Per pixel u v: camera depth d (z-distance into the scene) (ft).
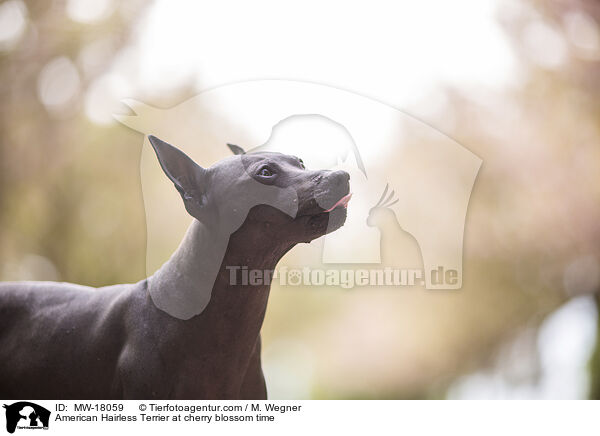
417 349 48.03
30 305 17.99
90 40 38.01
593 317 45.34
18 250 42.09
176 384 15.94
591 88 40.83
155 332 16.06
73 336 17.15
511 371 49.62
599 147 41.91
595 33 39.68
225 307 15.65
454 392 50.55
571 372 45.68
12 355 17.61
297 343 46.26
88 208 42.32
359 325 45.14
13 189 41.57
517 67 39.70
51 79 40.63
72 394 17.11
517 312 47.09
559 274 45.06
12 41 40.42
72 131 41.14
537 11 37.91
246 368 16.61
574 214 42.60
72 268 42.55
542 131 40.60
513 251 43.91
